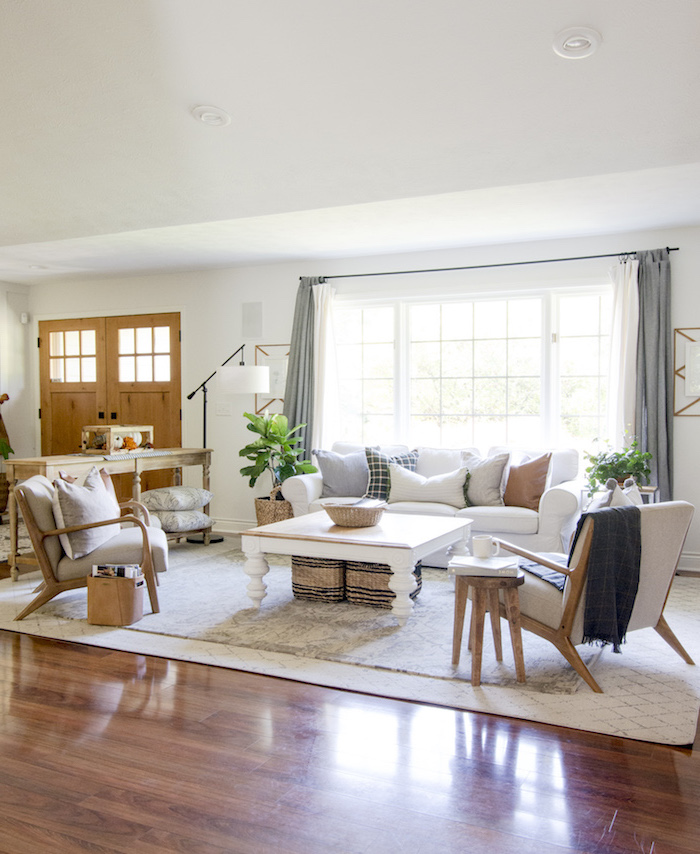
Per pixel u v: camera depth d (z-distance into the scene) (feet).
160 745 8.27
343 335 21.49
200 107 8.29
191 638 12.13
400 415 20.75
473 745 8.28
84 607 14.11
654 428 17.60
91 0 6.25
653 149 9.61
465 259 19.81
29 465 16.05
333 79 7.62
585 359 19.02
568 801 7.07
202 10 6.38
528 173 10.57
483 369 20.08
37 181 10.85
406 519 14.97
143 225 13.50
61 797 7.15
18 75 7.55
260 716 9.07
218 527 23.08
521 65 7.30
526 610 10.53
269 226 17.44
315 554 13.07
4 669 10.77
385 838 6.46
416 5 6.28
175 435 23.76
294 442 20.17
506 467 17.66
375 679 10.29
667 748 8.22
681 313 17.74
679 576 16.97
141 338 24.18
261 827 6.63
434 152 9.68
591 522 9.61
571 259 18.74
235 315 22.70
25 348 25.88
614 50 7.00
